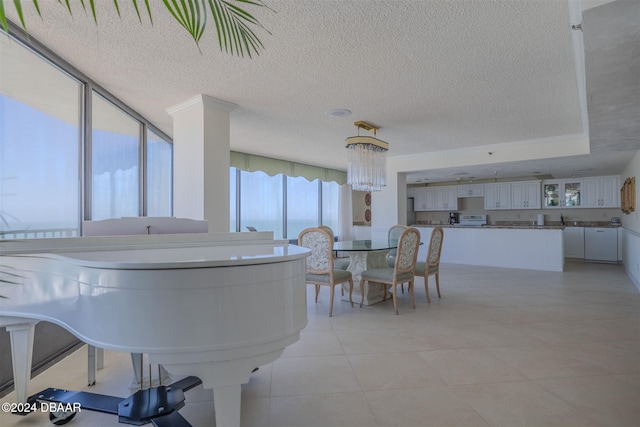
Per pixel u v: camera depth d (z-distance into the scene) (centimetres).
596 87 241
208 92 334
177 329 126
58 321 150
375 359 254
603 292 464
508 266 686
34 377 232
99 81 306
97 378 229
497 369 235
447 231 764
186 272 126
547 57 262
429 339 295
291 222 754
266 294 138
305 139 526
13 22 214
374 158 454
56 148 265
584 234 788
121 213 371
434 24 218
